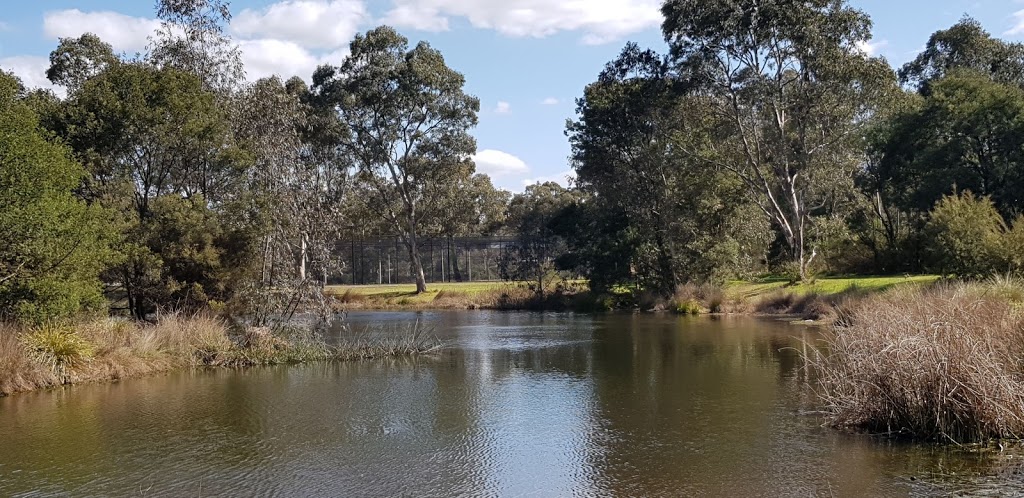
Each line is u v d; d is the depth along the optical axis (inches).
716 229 1569.9
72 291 644.1
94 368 612.7
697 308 1359.5
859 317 507.2
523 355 764.0
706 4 1405.0
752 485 300.7
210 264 843.4
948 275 986.1
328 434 410.3
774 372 598.5
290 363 716.0
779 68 1453.0
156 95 929.5
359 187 2096.5
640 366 660.1
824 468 317.4
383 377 617.9
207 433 415.2
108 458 364.5
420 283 2039.9
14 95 703.1
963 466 309.9
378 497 300.5
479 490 307.4
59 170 648.4
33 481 328.5
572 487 308.3
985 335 386.3
